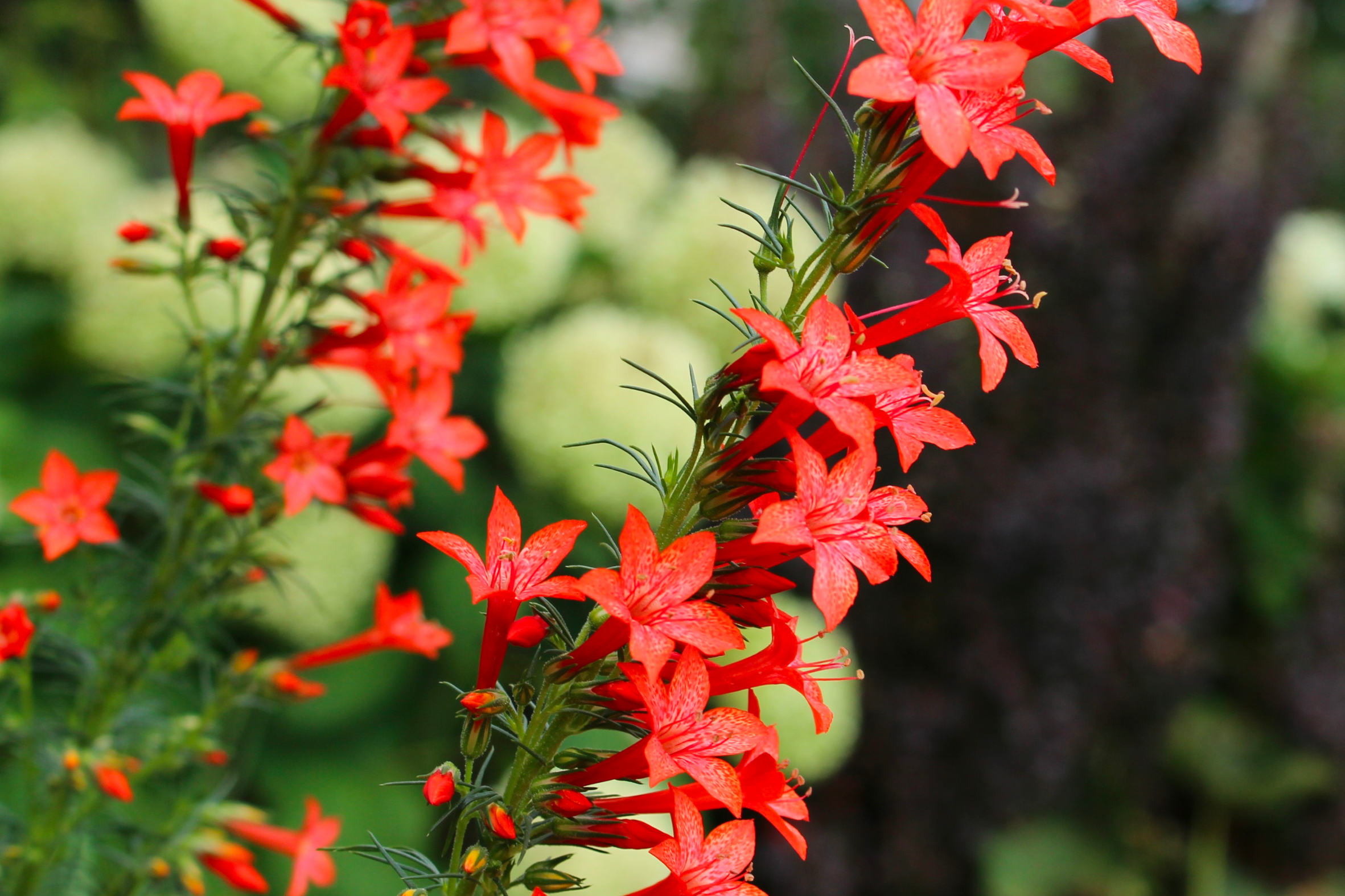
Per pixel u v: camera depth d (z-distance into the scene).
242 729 0.94
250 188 0.99
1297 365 2.04
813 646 1.04
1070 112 1.58
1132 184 1.46
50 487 0.58
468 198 0.55
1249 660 1.98
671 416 0.99
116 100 1.72
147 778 0.65
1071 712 1.38
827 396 0.46
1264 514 2.00
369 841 0.97
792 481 0.47
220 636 0.64
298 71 1.02
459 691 0.48
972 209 1.44
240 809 0.61
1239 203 1.50
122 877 0.60
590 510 1.00
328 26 0.98
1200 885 1.78
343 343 0.58
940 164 0.47
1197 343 1.49
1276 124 1.69
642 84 2.57
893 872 1.35
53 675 0.74
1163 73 1.53
